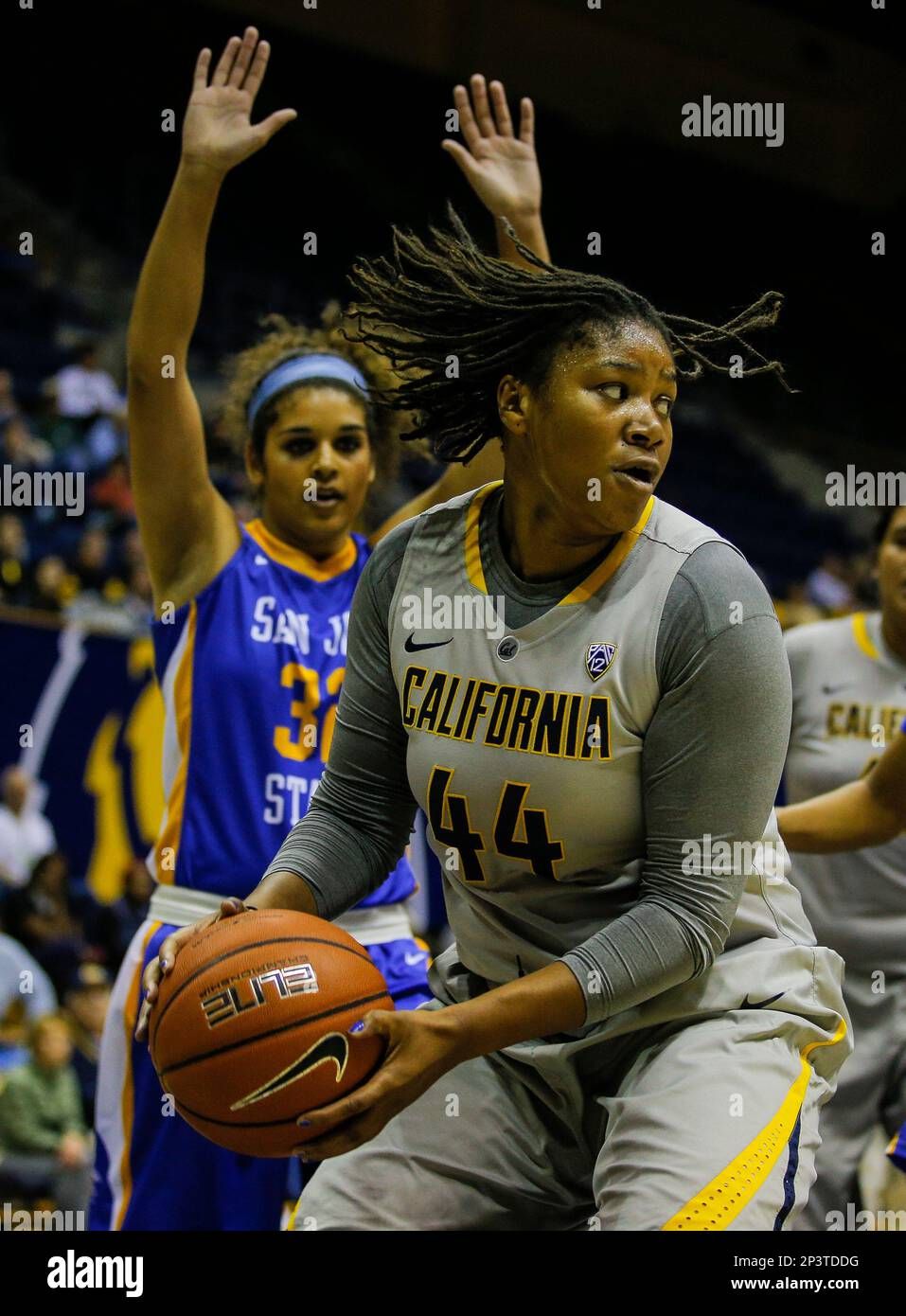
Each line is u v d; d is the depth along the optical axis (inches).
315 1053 77.5
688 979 82.7
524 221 124.1
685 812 81.7
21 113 508.1
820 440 617.9
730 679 80.4
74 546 346.3
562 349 82.4
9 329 441.1
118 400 384.2
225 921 83.1
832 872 157.9
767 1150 80.0
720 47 600.4
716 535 84.4
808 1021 88.4
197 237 117.5
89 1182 209.5
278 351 137.6
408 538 92.4
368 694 93.5
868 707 168.2
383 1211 89.7
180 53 542.9
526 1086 92.2
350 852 94.2
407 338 132.3
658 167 600.7
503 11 573.3
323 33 562.3
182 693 128.6
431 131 581.9
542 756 83.0
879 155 634.8
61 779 259.0
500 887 87.8
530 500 85.1
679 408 584.1
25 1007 233.1
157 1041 80.6
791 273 626.2
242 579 130.1
